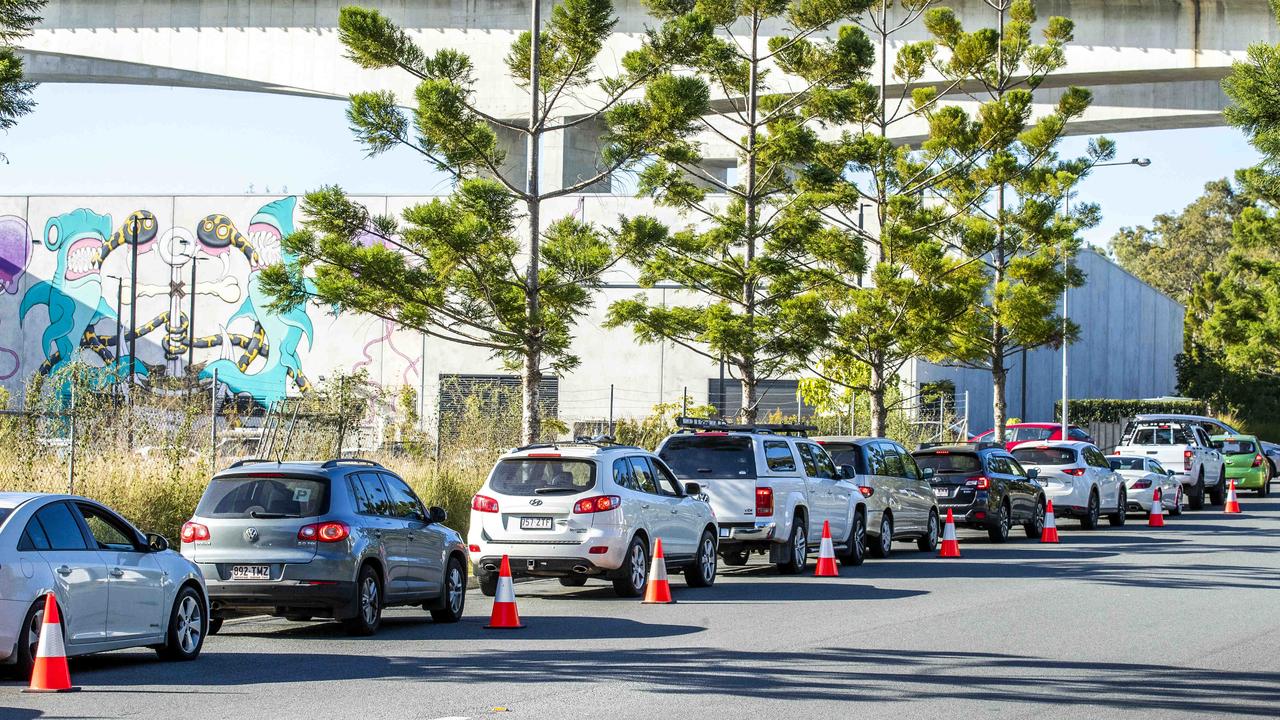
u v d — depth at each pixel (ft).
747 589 67.36
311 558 49.34
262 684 40.09
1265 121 65.51
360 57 84.69
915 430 160.45
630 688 39.34
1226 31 175.32
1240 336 221.46
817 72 112.98
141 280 194.39
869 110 124.57
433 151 84.99
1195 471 136.56
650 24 184.65
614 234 92.89
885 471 86.74
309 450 85.97
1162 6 176.96
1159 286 425.69
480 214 81.71
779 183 112.27
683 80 85.76
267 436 84.94
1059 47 136.36
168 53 201.05
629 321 108.58
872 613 57.31
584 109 187.73
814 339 112.37
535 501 61.26
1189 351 274.16
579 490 61.16
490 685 39.83
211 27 200.34
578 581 68.39
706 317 108.88
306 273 180.55
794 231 110.73
